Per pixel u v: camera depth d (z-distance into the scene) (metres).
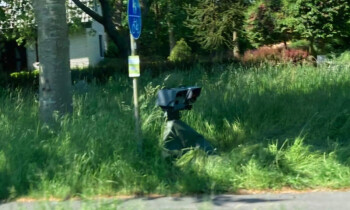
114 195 7.30
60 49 9.40
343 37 24.30
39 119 9.45
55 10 9.32
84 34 30.44
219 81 12.44
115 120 9.16
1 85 15.88
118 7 24.06
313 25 22.23
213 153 8.48
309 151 8.30
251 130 9.62
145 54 34.50
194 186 7.34
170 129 8.44
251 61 17.28
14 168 7.64
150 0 21.75
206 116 9.98
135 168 7.69
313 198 6.94
